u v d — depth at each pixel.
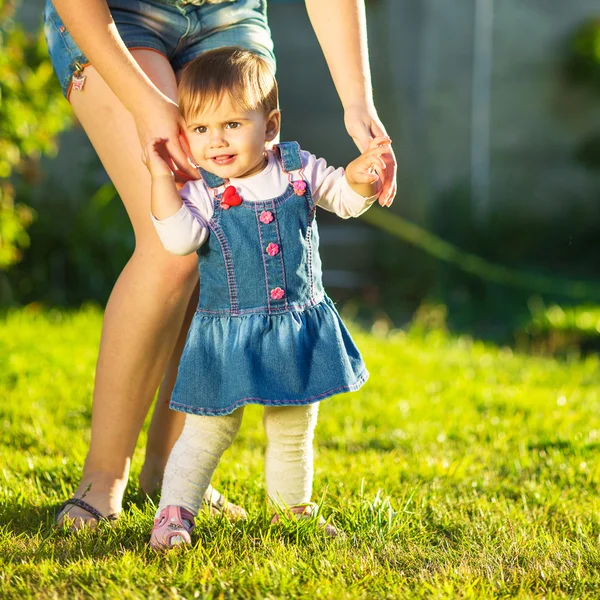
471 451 4.84
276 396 3.02
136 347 3.52
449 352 8.23
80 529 3.29
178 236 3.06
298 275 3.15
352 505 3.57
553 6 13.97
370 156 3.09
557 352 9.76
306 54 15.70
